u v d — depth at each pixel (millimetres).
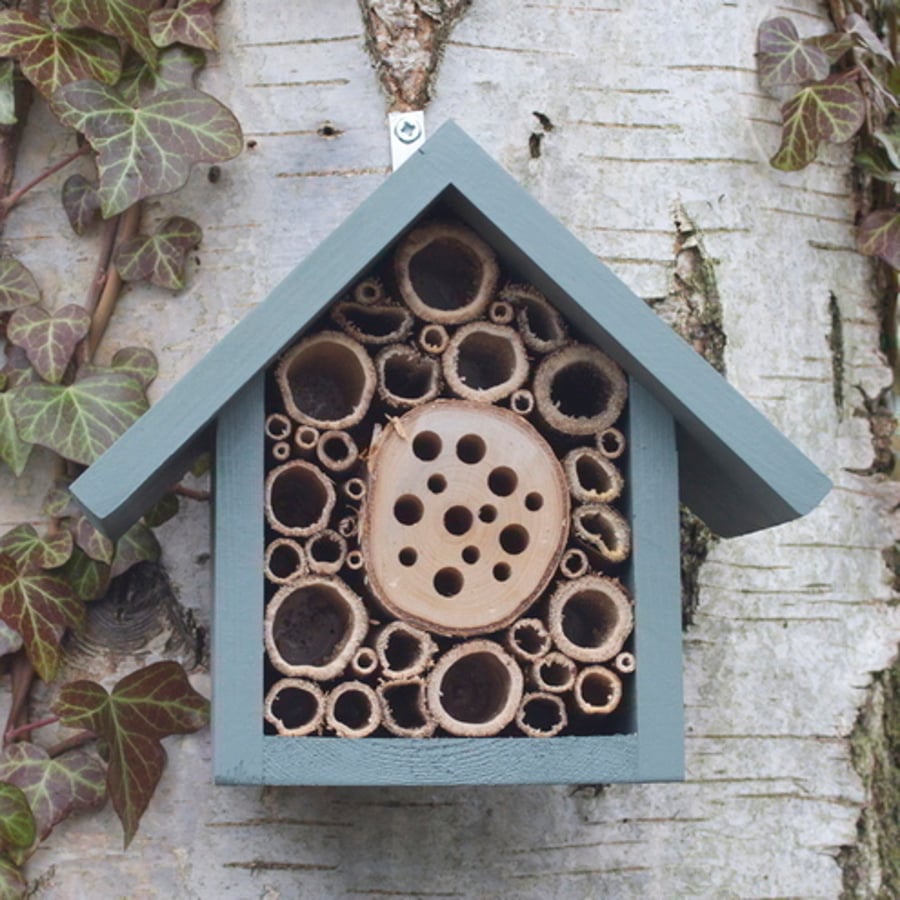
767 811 639
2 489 636
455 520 578
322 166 651
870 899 640
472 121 656
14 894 605
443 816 623
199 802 618
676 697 562
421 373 583
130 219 647
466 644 560
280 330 546
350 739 545
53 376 627
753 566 653
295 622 596
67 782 615
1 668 624
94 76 641
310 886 614
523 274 582
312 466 562
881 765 652
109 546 625
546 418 577
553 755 552
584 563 570
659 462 574
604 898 624
